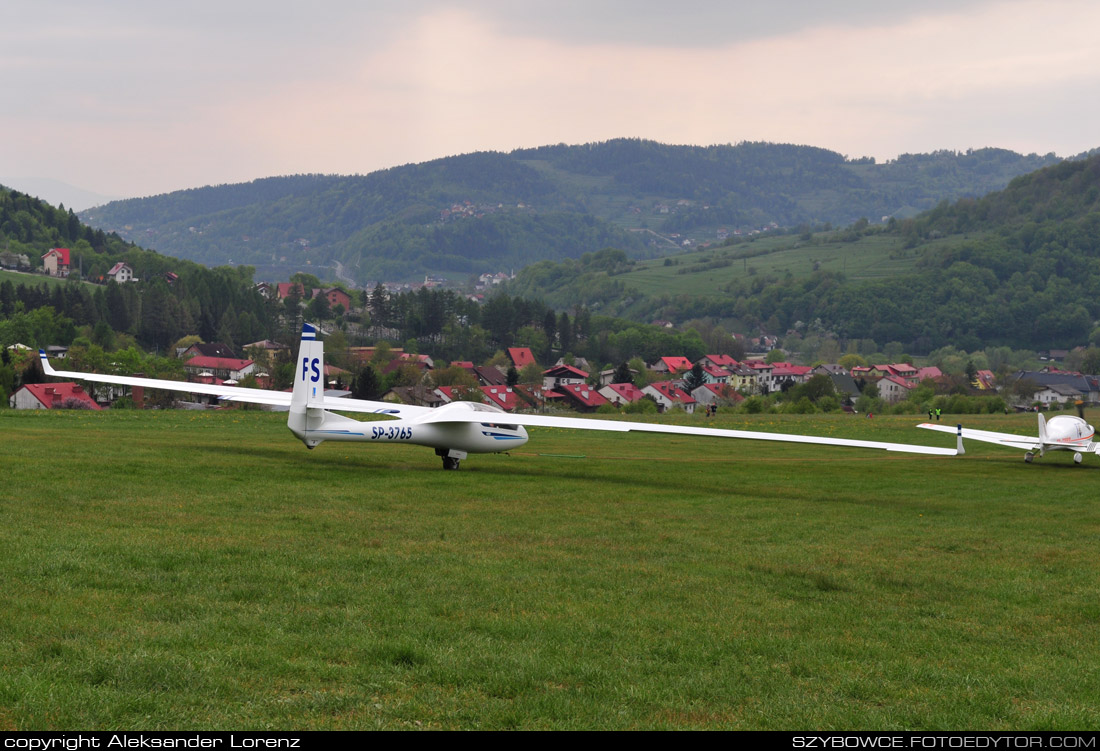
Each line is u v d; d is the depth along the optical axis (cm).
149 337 18850
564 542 1806
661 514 2267
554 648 1094
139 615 1119
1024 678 1077
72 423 3972
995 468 3991
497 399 12194
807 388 12888
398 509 2100
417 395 11506
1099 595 1552
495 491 2492
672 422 6900
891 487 3150
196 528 1700
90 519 1703
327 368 14300
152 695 862
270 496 2134
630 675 1013
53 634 1019
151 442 3170
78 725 794
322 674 949
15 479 2078
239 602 1214
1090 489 3238
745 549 1836
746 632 1217
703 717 905
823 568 1683
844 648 1165
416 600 1281
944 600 1488
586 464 3428
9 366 9125
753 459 4081
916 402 11144
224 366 14788
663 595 1404
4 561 1320
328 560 1491
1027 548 2005
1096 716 951
